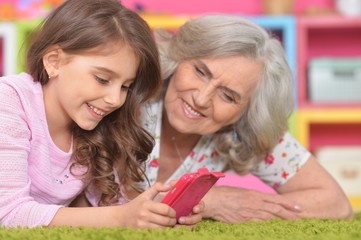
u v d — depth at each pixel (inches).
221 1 122.3
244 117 53.8
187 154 57.1
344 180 108.7
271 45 52.2
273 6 110.2
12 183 39.5
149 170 55.2
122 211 38.3
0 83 42.7
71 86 41.8
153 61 46.6
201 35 48.4
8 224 38.7
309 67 107.9
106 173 48.9
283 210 52.1
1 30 103.6
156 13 109.4
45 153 45.1
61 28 42.3
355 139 121.8
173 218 38.0
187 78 48.8
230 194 51.5
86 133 48.8
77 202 53.0
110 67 41.2
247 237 34.8
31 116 43.2
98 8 43.1
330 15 110.0
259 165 57.7
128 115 49.5
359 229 39.6
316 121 106.7
